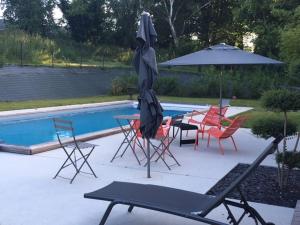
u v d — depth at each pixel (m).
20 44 25.02
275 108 5.59
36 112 14.77
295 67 15.94
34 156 7.75
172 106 19.00
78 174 6.48
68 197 5.31
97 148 8.62
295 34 14.66
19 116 14.08
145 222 4.49
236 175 6.70
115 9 38.06
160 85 23.97
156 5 37.41
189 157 7.98
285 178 6.03
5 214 4.68
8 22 38.59
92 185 5.88
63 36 38.72
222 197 3.72
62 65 24.16
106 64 30.06
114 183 4.60
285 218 4.67
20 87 19.44
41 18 38.06
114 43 39.03
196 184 6.06
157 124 6.23
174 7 37.53
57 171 6.63
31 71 21.12
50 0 38.53
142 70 6.20
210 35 38.84
